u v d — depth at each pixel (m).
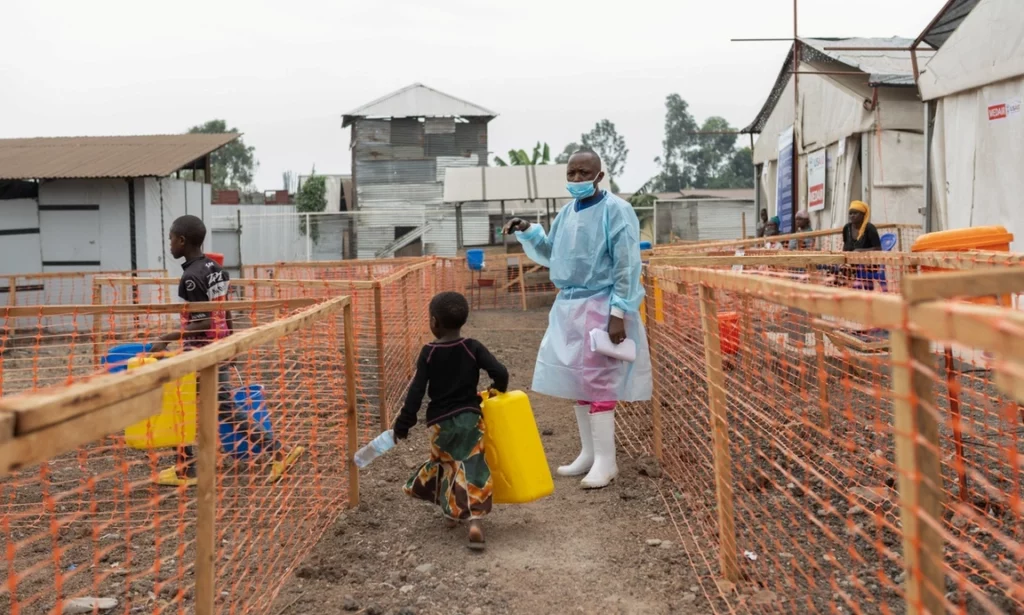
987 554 3.33
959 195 9.91
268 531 4.08
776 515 4.05
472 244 31.36
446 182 24.41
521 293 18.31
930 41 11.22
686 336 4.90
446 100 37.03
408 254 32.41
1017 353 1.22
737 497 4.24
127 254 15.82
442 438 4.11
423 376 4.13
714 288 3.29
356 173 37.38
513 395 4.25
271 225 27.95
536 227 5.27
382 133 37.09
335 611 3.33
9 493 4.72
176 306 4.62
